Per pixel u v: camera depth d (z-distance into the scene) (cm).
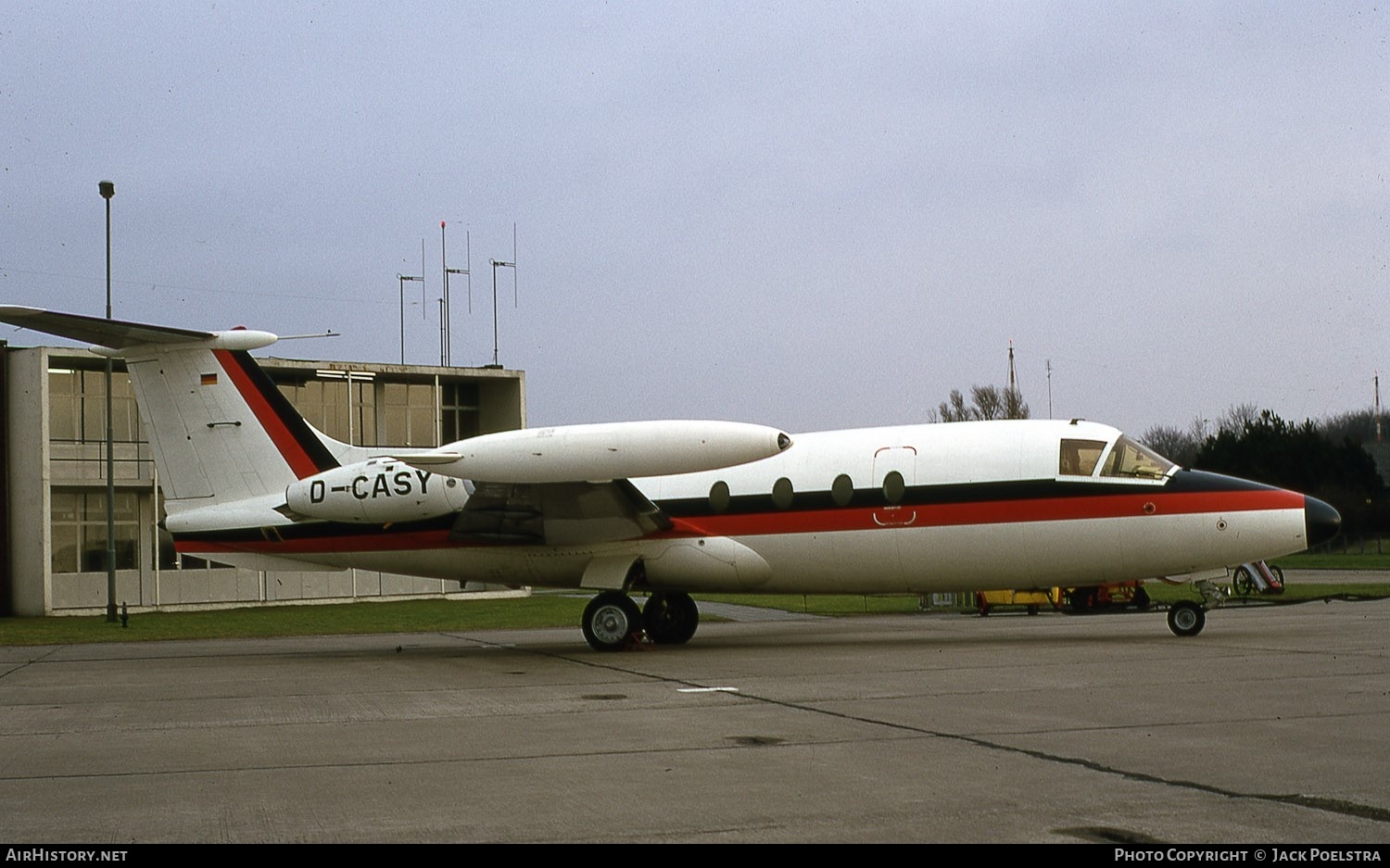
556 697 1342
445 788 841
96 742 1078
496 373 4394
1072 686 1319
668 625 2070
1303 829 691
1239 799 766
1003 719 1094
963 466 1891
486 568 2042
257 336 2034
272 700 1371
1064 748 945
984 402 7194
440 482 1934
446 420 4503
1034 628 2291
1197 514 1806
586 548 1978
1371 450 9462
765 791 809
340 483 1958
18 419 3675
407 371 4206
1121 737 985
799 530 1942
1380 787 794
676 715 1167
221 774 914
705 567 1956
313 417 4188
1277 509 1797
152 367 2091
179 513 2095
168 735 1118
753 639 2123
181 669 1819
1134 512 1822
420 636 2520
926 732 1032
